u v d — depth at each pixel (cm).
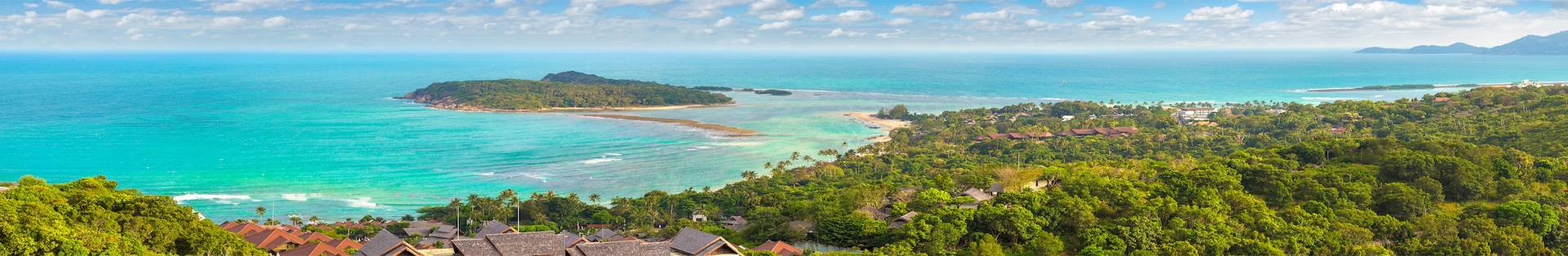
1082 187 15912
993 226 13825
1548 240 15075
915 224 13800
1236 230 14112
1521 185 17225
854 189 18012
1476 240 14188
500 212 19950
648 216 19788
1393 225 14762
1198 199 15750
